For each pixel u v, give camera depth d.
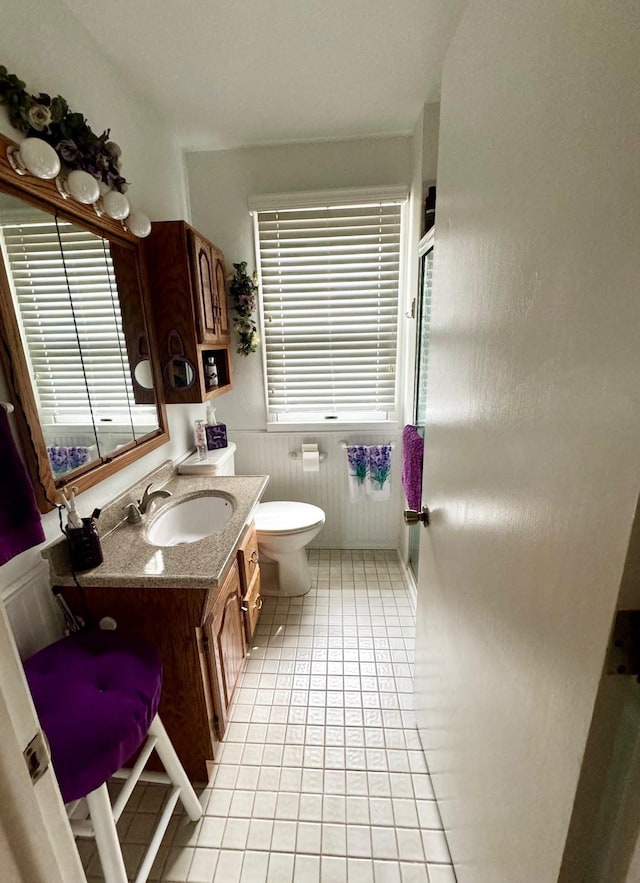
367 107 1.74
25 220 0.96
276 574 2.18
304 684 1.61
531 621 0.56
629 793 0.41
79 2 1.14
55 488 1.06
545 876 0.53
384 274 2.22
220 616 1.31
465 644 0.86
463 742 0.89
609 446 0.39
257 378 2.39
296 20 1.23
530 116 0.53
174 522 1.57
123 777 1.11
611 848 0.44
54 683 0.85
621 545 0.38
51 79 1.11
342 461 2.48
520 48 0.55
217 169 2.09
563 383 0.47
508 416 0.62
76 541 1.05
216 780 1.26
